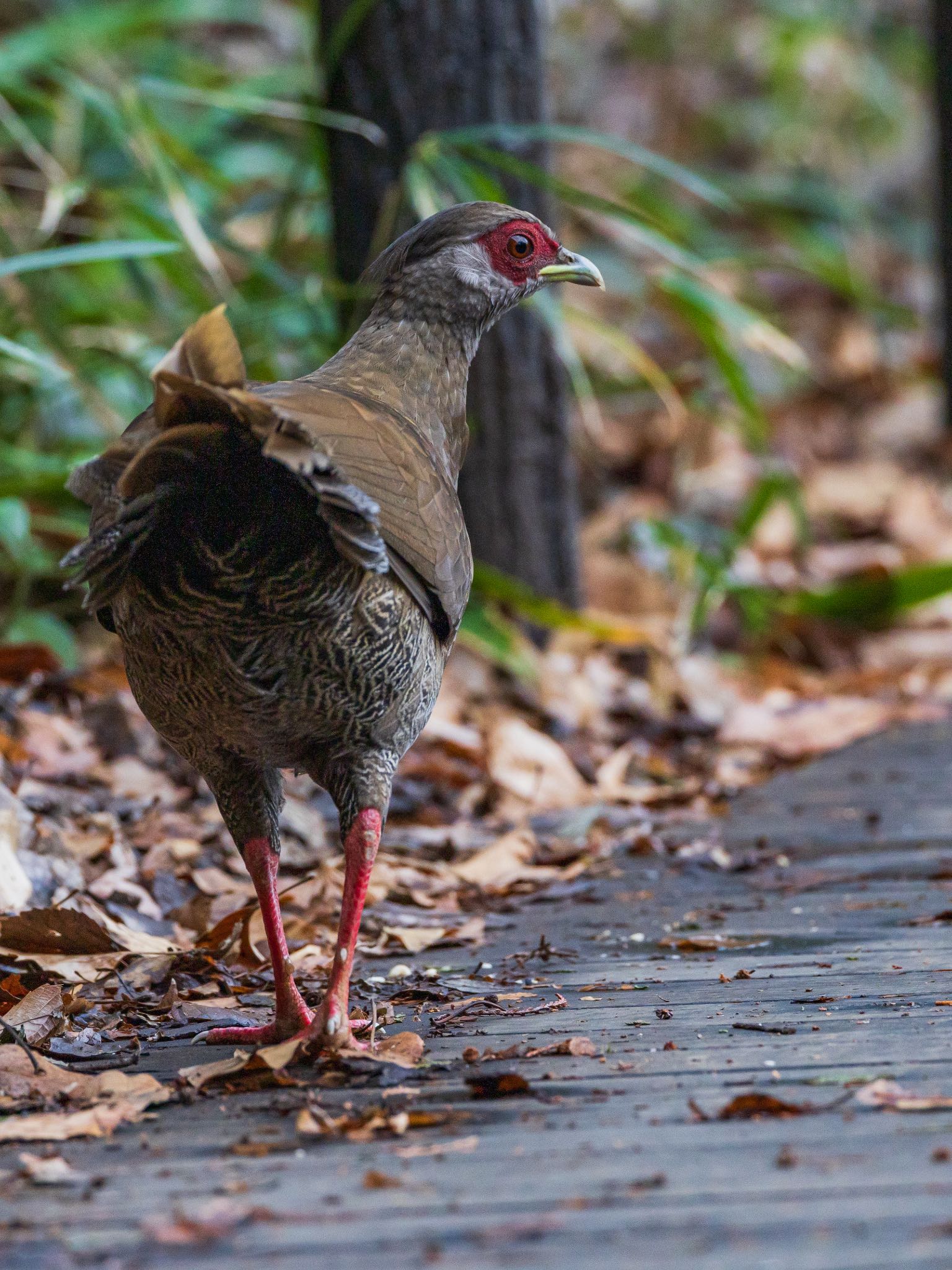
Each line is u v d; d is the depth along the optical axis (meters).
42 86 18.58
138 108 14.72
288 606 5.75
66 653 12.68
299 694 6.03
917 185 33.22
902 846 10.24
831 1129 5.06
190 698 6.11
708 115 31.61
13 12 22.38
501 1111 5.40
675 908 8.95
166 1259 4.28
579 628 13.59
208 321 5.28
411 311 7.20
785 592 17.08
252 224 19.75
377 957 8.02
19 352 11.48
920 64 32.56
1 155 18.69
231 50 25.11
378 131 13.52
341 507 5.43
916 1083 5.47
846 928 8.23
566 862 10.20
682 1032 6.30
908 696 14.98
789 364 16.39
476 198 13.16
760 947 7.91
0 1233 4.48
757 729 13.85
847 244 28.31
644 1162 4.84
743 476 20.44
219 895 8.95
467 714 13.09
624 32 32.34
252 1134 5.29
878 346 26.77
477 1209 4.53
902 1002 6.62
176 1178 4.89
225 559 5.58
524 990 7.21
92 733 11.14
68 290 15.69
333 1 13.62
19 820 8.83
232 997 7.33
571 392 17.77
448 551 6.48
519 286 7.43
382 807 6.39
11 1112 5.62
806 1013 6.52
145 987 7.45
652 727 13.93
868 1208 4.42
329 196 14.10
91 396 14.49
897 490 20.89
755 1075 5.66
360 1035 6.48
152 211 14.91
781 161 31.84
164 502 5.46
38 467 13.77
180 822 10.16
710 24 32.47
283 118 17.20
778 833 10.75
